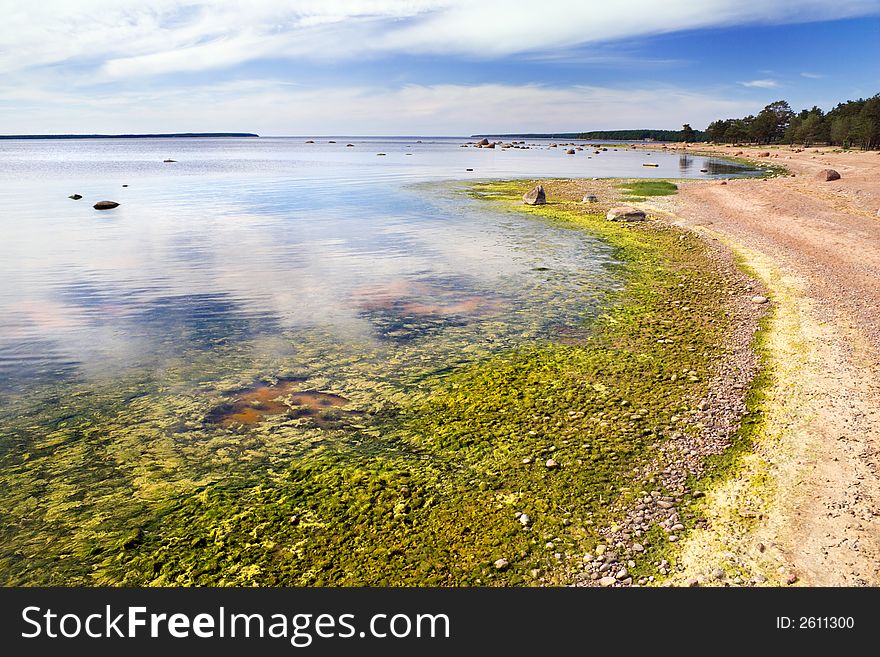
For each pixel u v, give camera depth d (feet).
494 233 129.18
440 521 34.96
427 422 46.93
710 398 49.55
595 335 65.51
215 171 364.38
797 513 34.83
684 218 138.92
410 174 313.94
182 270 99.40
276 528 34.60
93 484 39.17
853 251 100.17
